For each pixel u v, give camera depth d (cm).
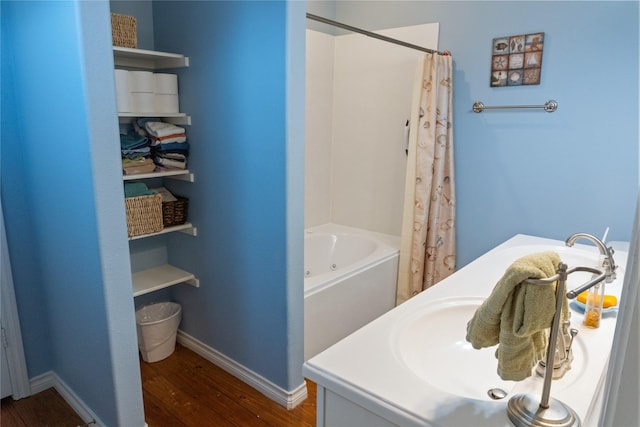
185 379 243
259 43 194
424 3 282
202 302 257
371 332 131
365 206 335
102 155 161
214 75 219
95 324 182
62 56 161
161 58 237
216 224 237
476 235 286
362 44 314
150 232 237
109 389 184
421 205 277
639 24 214
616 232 237
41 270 217
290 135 192
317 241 327
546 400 92
